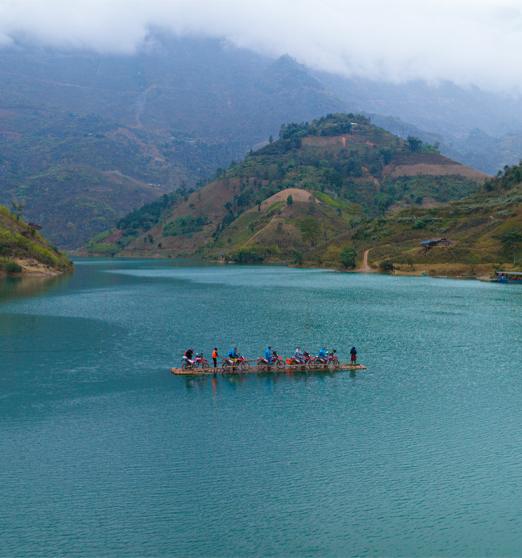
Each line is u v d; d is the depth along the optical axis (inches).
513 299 5226.4
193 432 1627.7
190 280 7711.6
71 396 1984.5
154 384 2161.7
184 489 1277.1
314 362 2436.0
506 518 1176.8
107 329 3395.7
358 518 1171.3
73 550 1051.9
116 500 1225.4
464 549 1069.8
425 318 3964.1
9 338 3058.6
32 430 1632.6
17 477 1321.4
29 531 1107.9
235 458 1443.2
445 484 1317.7
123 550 1055.0
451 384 2188.7
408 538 1103.6
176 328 3452.3
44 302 4776.1
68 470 1363.2
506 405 1913.1
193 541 1083.9
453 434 1631.4
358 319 3900.1
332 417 1776.6
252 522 1151.6
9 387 2091.5
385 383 2206.0
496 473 1376.7
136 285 6781.5
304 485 1304.1
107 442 1544.0
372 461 1437.0
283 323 3690.9
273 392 2064.5
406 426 1696.6
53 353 2691.9
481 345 2989.7
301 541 1088.2
